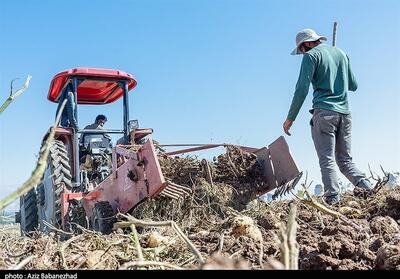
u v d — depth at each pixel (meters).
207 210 5.91
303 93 5.53
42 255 2.67
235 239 3.03
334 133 5.59
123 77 8.38
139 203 5.79
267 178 6.70
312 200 3.41
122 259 2.61
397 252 2.06
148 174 5.66
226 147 6.86
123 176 6.06
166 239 3.13
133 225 2.09
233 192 6.26
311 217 3.86
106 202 6.18
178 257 2.75
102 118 8.40
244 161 6.73
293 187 6.41
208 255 2.66
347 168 5.64
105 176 7.83
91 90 9.15
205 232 3.50
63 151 7.40
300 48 6.04
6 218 3.34
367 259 2.31
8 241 3.24
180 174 6.36
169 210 5.68
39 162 1.13
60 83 8.52
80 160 8.10
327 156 5.48
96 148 7.98
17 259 2.67
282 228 1.31
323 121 5.53
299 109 5.59
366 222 3.54
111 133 8.12
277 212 4.23
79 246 2.95
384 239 2.82
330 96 5.58
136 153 5.86
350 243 2.54
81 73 8.11
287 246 1.27
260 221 3.78
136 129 8.00
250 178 6.66
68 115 7.93
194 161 6.55
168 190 5.66
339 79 5.66
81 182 7.73
